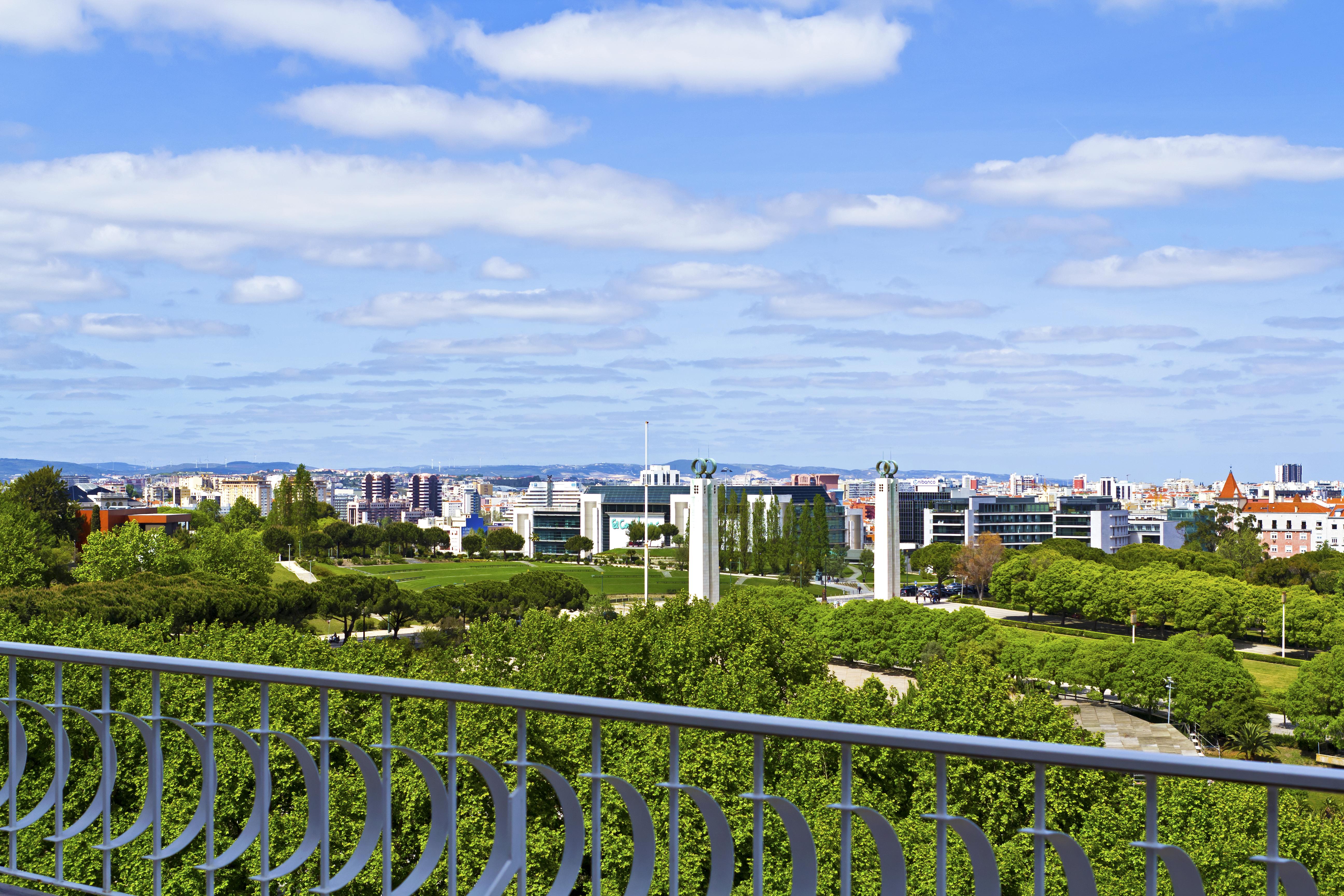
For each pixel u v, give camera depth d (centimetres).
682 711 351
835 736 330
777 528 18012
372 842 422
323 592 7788
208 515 15775
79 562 9506
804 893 349
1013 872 1662
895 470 10381
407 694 402
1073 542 16400
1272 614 10350
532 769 398
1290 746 6969
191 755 1930
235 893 1736
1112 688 7544
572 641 4259
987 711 3350
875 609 9144
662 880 1747
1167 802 2155
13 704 521
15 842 514
